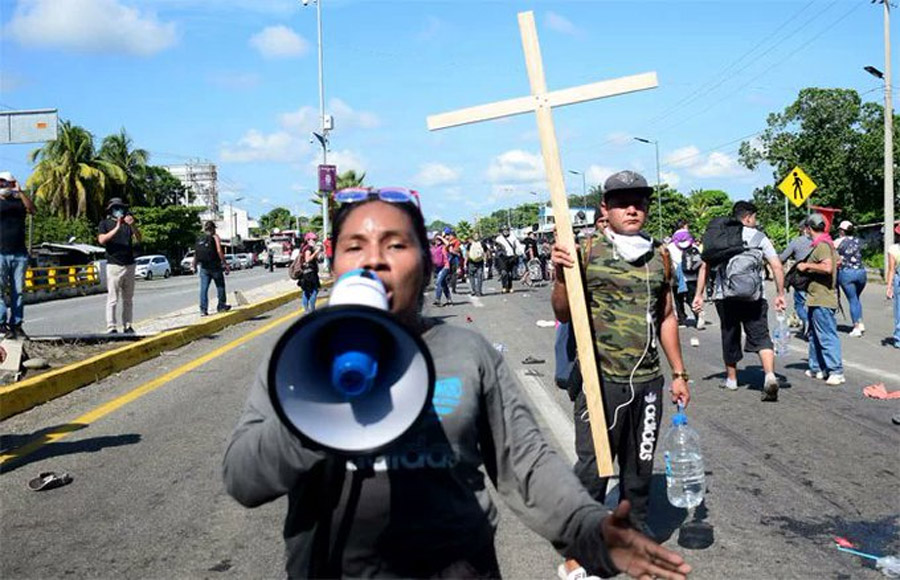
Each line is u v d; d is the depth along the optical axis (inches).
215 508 196.2
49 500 203.5
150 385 358.3
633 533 62.5
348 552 66.6
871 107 1750.7
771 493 201.2
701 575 155.4
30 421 289.6
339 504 66.8
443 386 69.1
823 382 341.1
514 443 72.7
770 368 303.9
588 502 68.5
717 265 314.0
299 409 60.2
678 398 163.3
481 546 69.4
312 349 61.7
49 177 2303.2
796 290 396.8
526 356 426.6
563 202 147.8
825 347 336.8
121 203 468.4
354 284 63.1
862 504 191.9
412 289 71.9
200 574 159.2
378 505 66.3
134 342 442.9
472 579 68.2
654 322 156.6
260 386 69.7
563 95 145.6
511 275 932.6
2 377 329.7
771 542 170.9
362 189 73.9
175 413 300.5
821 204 1753.2
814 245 339.3
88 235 2218.3
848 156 1744.6
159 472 225.8
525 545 173.2
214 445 253.6
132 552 170.4
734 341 323.3
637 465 156.6
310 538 67.9
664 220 3147.1
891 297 442.9
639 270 154.6
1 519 190.5
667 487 203.6
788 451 237.9
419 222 74.3
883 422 268.7
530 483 71.3
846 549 166.4
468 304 775.7
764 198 1955.0
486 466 76.0
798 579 152.7
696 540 172.2
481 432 74.2
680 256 542.0
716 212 3105.3
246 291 986.7
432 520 66.8
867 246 1686.8
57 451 249.4
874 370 366.0
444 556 67.2
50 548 172.7
